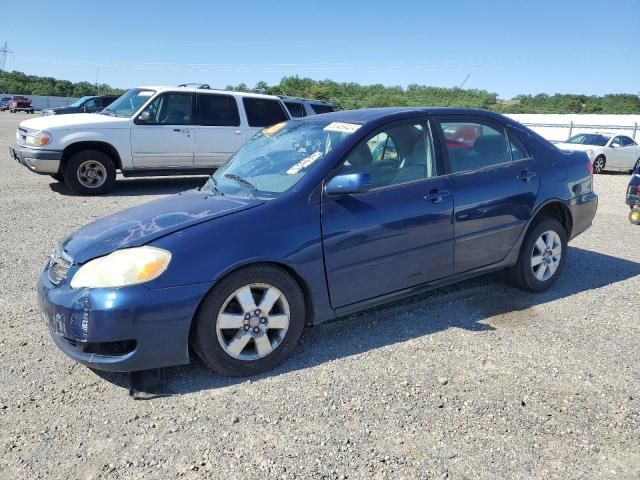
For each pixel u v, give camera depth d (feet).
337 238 12.00
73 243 11.51
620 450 9.11
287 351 11.77
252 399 10.52
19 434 9.48
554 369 11.76
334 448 9.07
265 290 11.38
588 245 23.13
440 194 13.64
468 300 15.78
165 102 33.83
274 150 14.19
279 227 11.39
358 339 13.19
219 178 14.30
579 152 17.80
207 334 10.78
